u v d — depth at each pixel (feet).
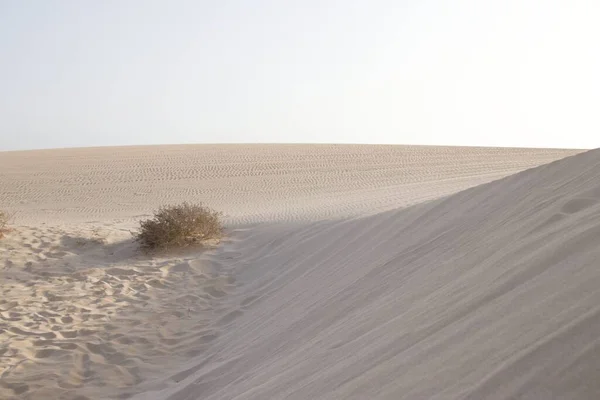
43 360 21.34
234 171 116.06
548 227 11.55
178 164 128.26
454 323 8.63
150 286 32.45
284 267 31.42
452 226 18.92
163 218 41.01
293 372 11.80
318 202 67.97
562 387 5.27
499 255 11.20
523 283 8.45
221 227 44.14
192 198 86.43
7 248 40.73
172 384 18.13
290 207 64.85
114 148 169.58
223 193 90.63
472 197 21.71
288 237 37.91
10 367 20.48
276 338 16.94
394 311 12.03
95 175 115.55
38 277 34.73
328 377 9.90
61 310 27.99
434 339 8.44
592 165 16.05
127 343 23.12
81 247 41.60
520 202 16.74
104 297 30.42
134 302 29.43
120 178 111.24
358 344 10.90
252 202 78.18
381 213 30.22
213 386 15.83
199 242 41.04
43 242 42.22
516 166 105.60
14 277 34.73
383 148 150.61
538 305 7.22
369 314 13.05
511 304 7.85
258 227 44.37
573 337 5.82
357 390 8.30
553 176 17.61
